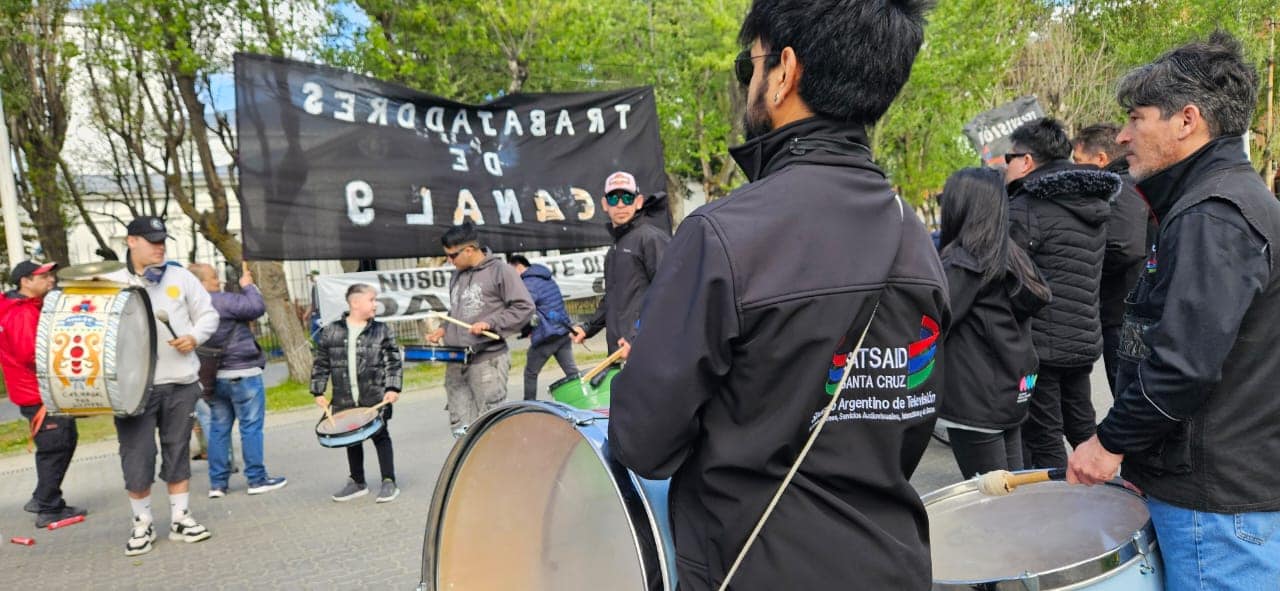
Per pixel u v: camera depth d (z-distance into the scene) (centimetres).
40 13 1155
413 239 756
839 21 135
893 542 137
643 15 1605
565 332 726
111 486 636
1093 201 339
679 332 128
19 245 801
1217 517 185
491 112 790
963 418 304
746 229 128
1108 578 193
